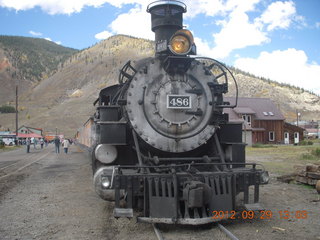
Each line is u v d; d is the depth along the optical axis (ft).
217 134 24.22
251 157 72.74
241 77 636.89
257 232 19.07
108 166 22.04
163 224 20.27
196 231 19.03
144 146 22.41
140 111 21.70
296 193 30.55
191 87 22.62
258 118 160.97
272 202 27.14
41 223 21.53
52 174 47.11
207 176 19.60
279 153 85.46
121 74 24.02
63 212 24.36
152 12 25.34
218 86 23.15
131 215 18.58
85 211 24.64
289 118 497.05
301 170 35.06
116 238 18.33
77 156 88.53
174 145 21.98
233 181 20.04
